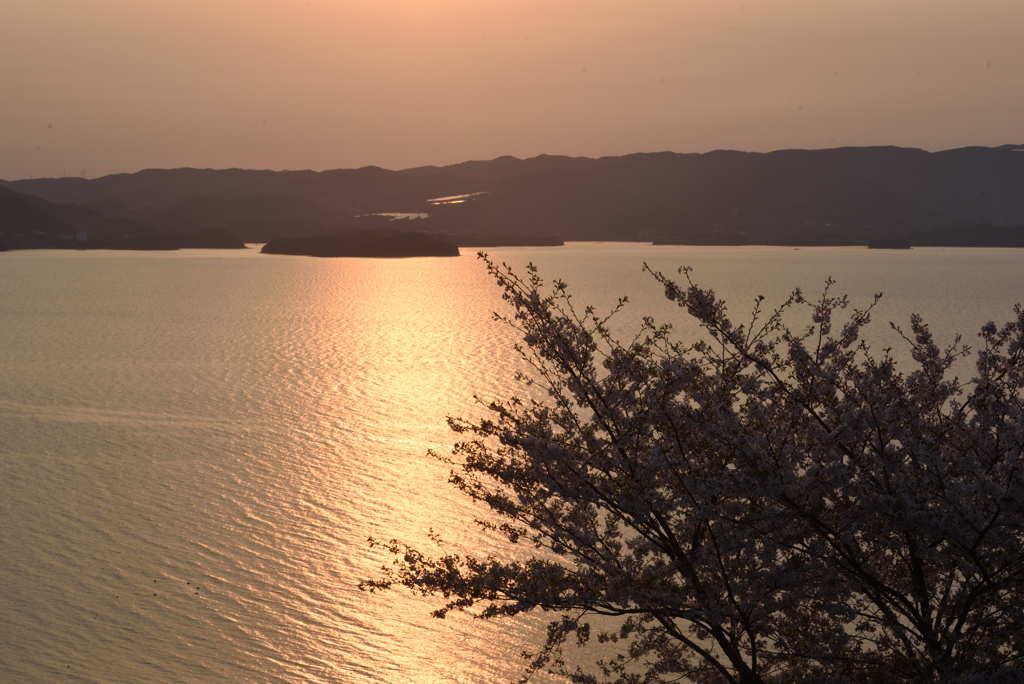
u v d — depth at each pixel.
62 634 38.66
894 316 165.75
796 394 11.25
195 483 57.91
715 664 11.41
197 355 119.56
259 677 35.53
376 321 166.38
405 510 52.53
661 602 10.73
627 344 59.78
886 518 10.63
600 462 11.09
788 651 11.48
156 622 39.59
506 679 34.47
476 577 11.41
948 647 10.89
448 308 195.38
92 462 62.78
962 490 10.65
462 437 69.06
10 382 96.50
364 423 74.50
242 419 76.31
